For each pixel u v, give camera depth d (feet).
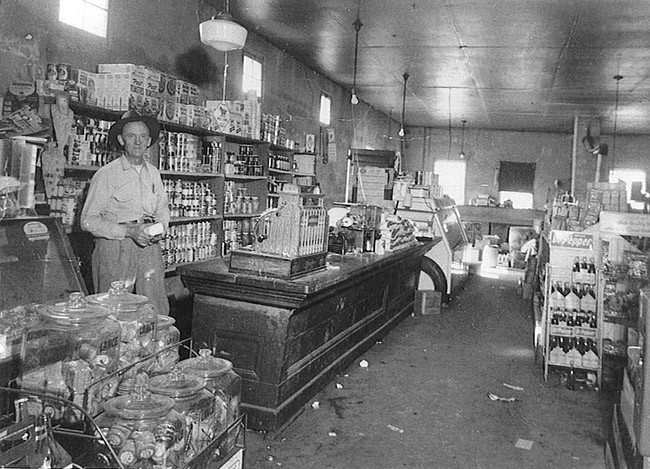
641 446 8.09
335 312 14.67
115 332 7.64
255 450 10.99
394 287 21.65
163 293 13.53
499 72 33.58
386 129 55.72
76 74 15.24
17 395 7.02
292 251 12.08
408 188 28.96
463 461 11.11
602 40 26.03
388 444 11.69
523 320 24.80
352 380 15.65
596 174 47.67
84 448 6.28
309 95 35.65
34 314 8.08
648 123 49.57
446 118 54.49
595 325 15.94
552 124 53.26
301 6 23.12
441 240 27.71
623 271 15.44
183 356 13.92
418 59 31.53
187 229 19.85
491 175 60.29
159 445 6.53
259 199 24.47
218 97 24.66
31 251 8.71
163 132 18.37
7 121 12.60
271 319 11.62
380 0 21.94
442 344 20.07
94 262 12.87
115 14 18.25
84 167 15.06
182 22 21.77
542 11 22.43
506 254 47.14
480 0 21.45
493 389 15.51
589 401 14.83
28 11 14.97
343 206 25.12
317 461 10.71
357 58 31.99
